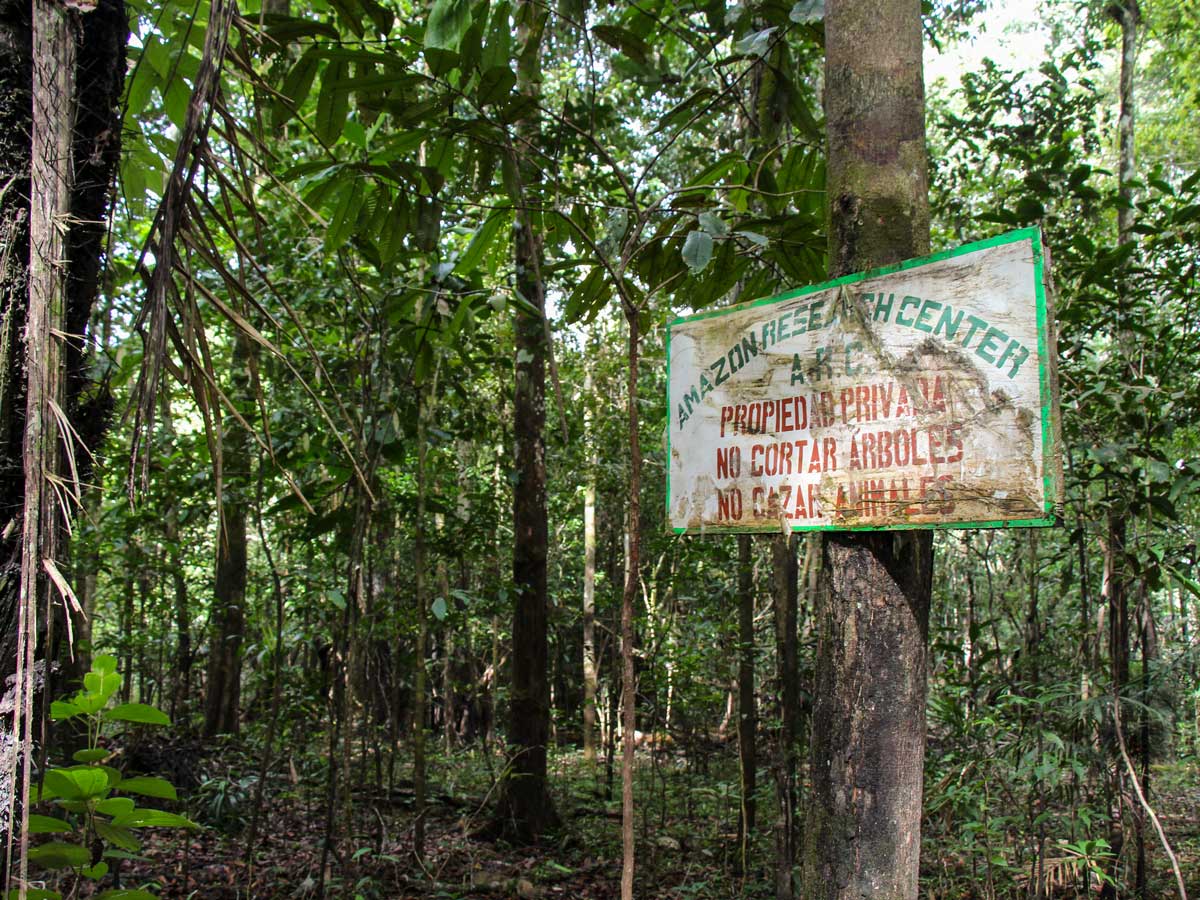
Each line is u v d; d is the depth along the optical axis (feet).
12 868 4.50
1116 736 15.48
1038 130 19.19
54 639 4.94
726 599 24.31
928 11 10.78
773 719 19.92
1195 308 16.08
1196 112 33.22
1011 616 19.62
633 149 25.94
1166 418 15.44
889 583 6.40
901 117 6.88
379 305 14.49
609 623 45.42
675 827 24.84
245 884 17.22
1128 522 18.98
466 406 21.58
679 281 10.19
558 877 21.12
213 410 6.14
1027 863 15.89
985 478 5.70
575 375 37.63
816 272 10.30
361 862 18.72
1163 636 27.02
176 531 25.41
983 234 20.30
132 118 9.50
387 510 18.17
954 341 5.94
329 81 9.37
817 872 6.41
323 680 18.60
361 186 10.14
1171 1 28.60
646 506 39.58
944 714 14.90
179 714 26.05
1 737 4.45
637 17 10.98
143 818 4.96
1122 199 15.35
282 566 25.76
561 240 11.60
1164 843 13.50
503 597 23.12
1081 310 15.46
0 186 4.62
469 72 9.14
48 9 4.66
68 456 4.47
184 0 8.79
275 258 18.39
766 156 10.31
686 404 7.62
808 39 10.44
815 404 6.68
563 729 45.57
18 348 4.56
